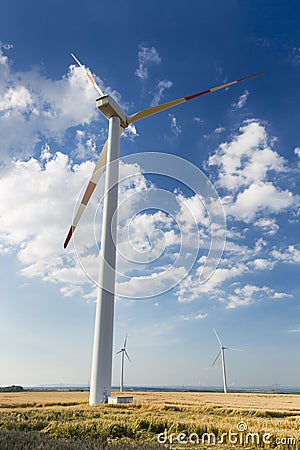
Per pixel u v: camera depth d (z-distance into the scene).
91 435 13.80
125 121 35.41
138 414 19.00
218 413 21.56
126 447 10.56
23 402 26.47
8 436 10.74
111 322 26.78
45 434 13.53
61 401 28.14
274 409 25.09
